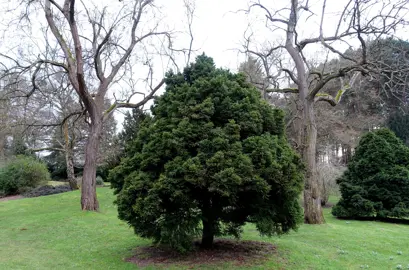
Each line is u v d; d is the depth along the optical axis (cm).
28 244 861
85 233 964
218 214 650
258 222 610
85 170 1428
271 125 667
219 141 560
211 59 740
